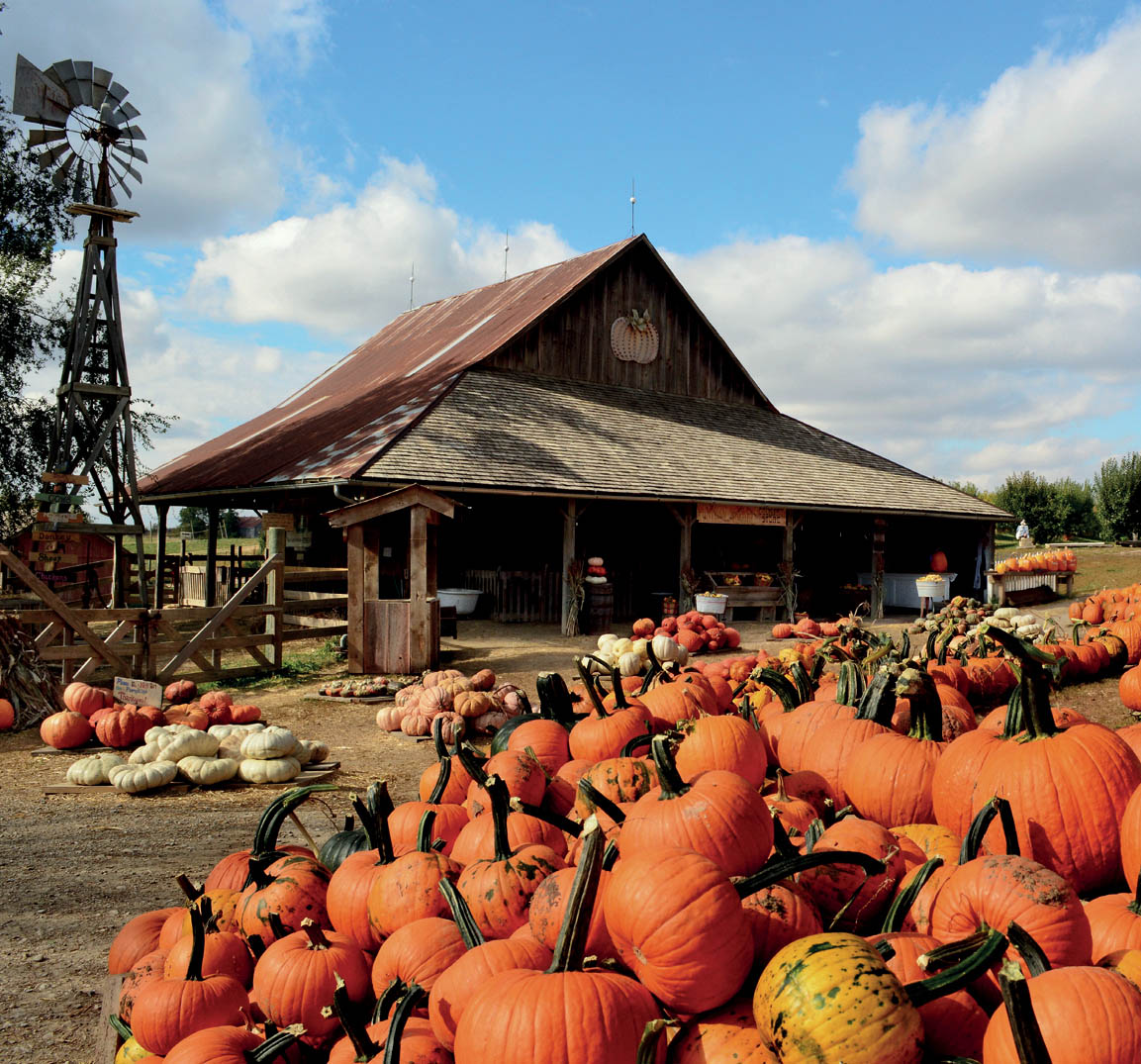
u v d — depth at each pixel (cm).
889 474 2498
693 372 2562
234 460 2044
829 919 250
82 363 1487
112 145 1500
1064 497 5022
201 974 268
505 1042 188
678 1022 203
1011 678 865
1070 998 178
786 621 2044
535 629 1758
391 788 746
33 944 439
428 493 1260
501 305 2542
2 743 902
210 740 808
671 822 250
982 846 297
